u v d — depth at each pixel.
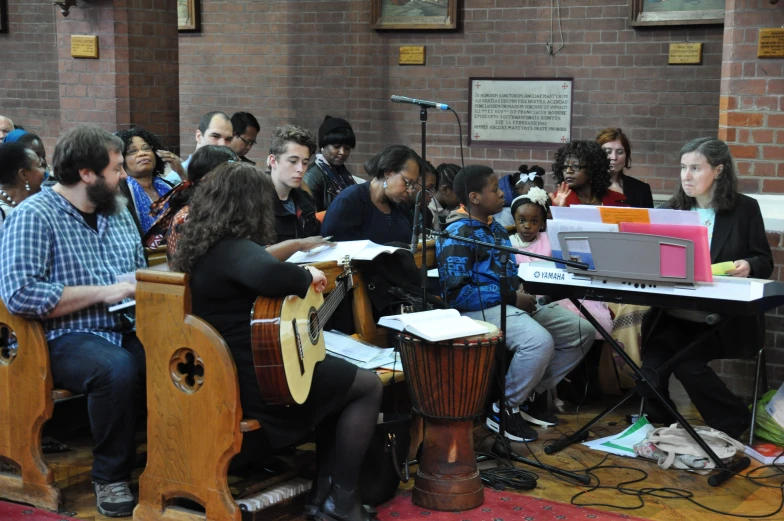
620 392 5.01
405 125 7.79
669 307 3.84
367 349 3.84
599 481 3.82
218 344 3.11
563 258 3.79
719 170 4.23
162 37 7.20
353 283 4.00
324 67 7.99
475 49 7.47
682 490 3.74
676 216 3.58
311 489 3.39
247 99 8.34
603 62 7.09
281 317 3.05
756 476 3.92
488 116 7.51
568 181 5.07
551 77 7.27
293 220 4.41
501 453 4.01
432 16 7.54
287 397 3.06
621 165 5.46
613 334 4.88
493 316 4.24
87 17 6.95
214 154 3.93
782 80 4.88
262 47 8.20
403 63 7.70
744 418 4.22
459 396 3.44
